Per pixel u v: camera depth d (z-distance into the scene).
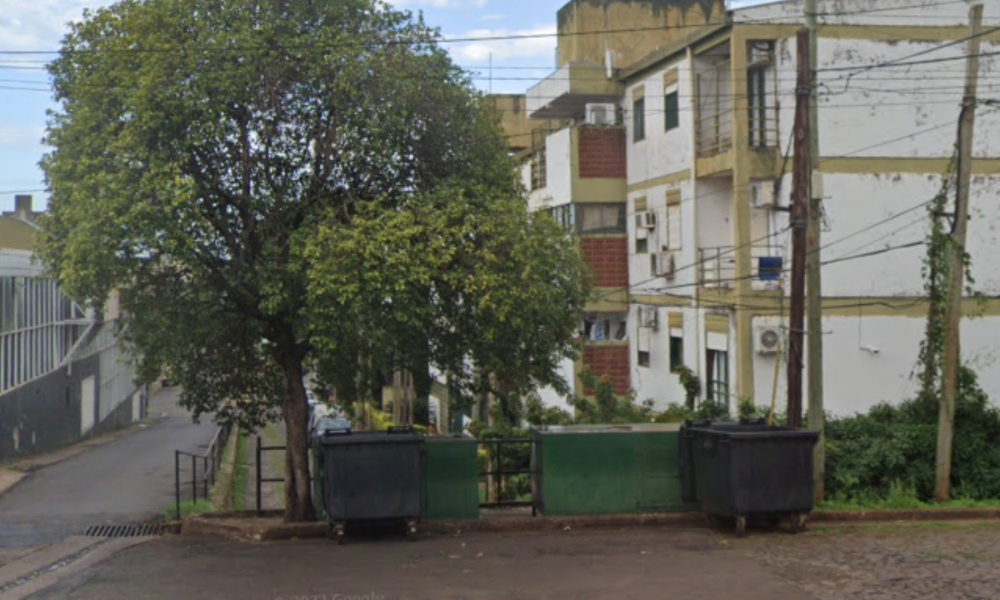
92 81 13.30
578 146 27.59
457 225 13.23
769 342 20.89
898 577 10.82
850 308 21.14
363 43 13.89
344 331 12.58
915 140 21.31
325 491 13.41
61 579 11.42
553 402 30.23
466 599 10.12
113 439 40.84
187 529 15.12
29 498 20.81
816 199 15.48
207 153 13.42
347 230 12.62
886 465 15.98
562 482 14.54
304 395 15.38
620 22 30.16
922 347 17.58
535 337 14.41
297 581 11.03
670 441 14.77
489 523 14.13
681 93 24.02
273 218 13.72
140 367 15.23
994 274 21.59
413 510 13.20
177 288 14.14
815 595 10.07
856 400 21.12
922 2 21.30
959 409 16.50
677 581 10.80
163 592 10.62
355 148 13.73
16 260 30.47
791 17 21.20
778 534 13.60
